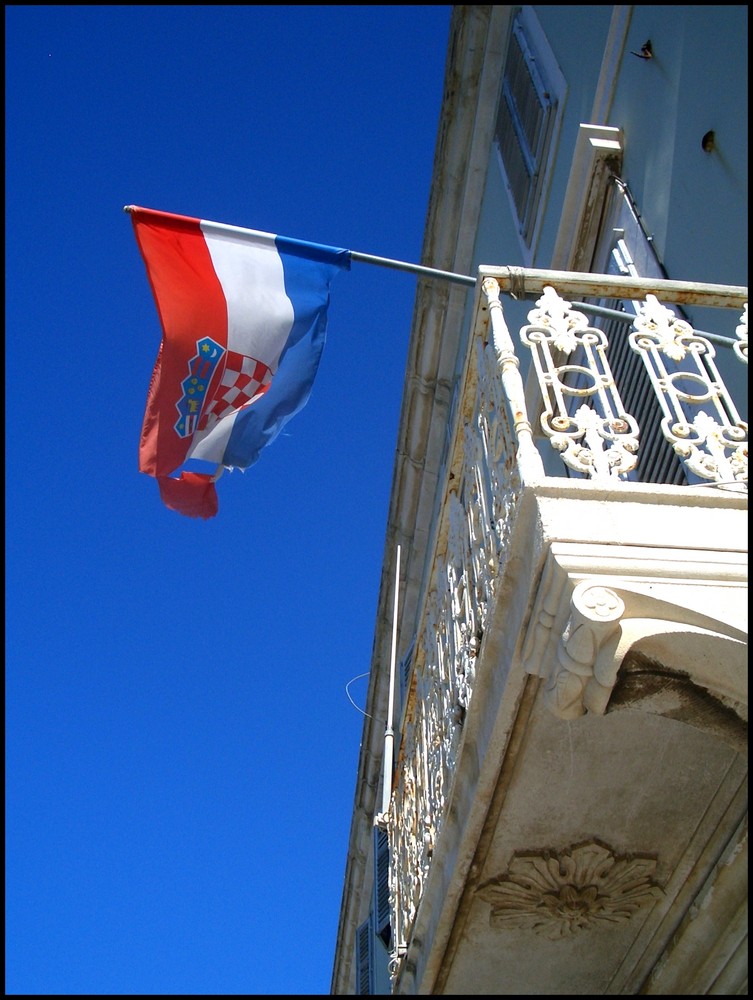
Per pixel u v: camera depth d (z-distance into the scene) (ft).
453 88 37.76
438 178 39.29
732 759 12.72
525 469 12.05
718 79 19.08
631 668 10.64
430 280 39.63
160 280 20.36
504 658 12.37
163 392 20.20
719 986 13.76
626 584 10.75
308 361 20.71
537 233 29.66
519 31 33.91
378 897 36.06
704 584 10.84
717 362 17.98
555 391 13.53
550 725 12.48
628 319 15.29
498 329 14.66
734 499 11.78
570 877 14.07
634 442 12.69
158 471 20.13
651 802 13.41
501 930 14.58
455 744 14.65
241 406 20.43
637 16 24.13
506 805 13.33
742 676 10.33
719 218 18.10
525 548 11.94
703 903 13.82
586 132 24.26
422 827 16.66
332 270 20.85
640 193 22.31
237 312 20.48
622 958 14.94
